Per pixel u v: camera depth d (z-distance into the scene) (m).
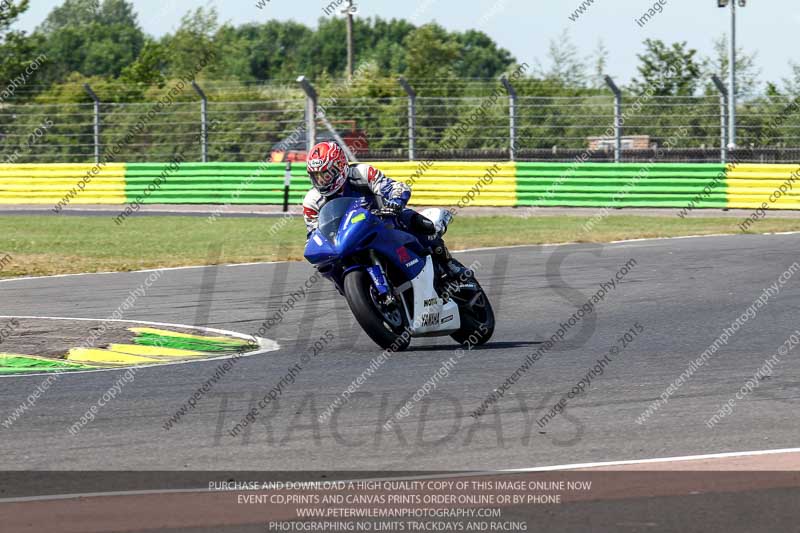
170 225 66.56
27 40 107.31
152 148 89.06
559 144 81.19
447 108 80.69
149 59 113.44
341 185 24.48
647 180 74.69
